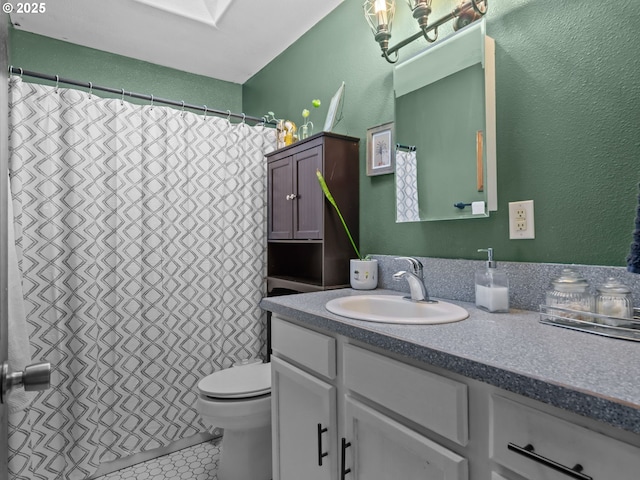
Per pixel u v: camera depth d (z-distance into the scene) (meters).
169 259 2.05
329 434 1.09
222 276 2.20
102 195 1.88
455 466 0.75
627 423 0.51
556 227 1.12
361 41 1.82
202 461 1.93
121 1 1.89
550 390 0.60
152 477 1.79
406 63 1.53
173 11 1.99
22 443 1.59
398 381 0.88
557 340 0.84
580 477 0.57
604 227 1.02
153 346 1.98
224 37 2.24
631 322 0.85
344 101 1.91
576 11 1.08
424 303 1.27
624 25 0.98
